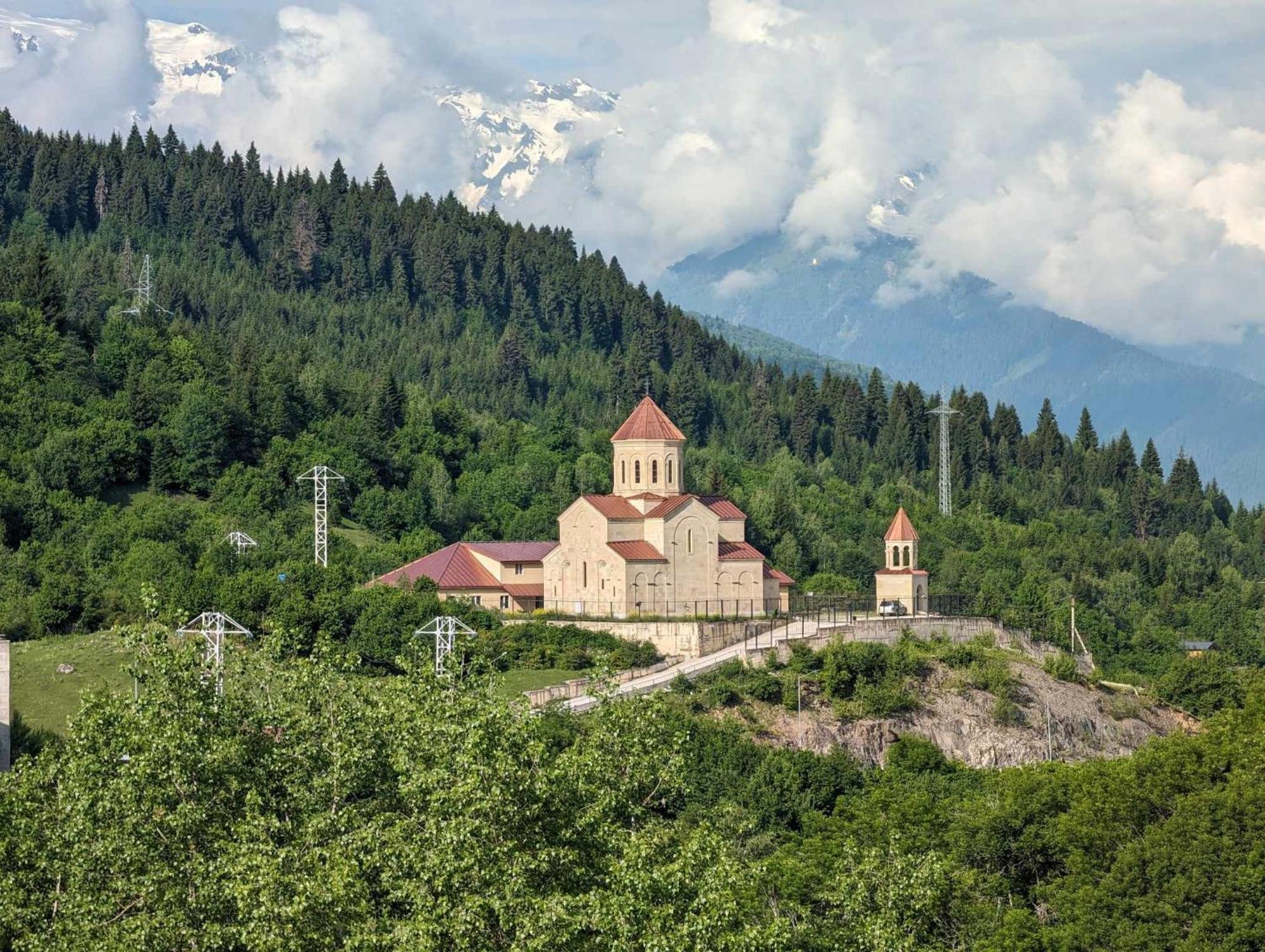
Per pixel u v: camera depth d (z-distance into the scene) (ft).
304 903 274.57
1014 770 499.92
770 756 525.75
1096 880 420.77
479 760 298.76
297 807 314.96
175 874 292.20
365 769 323.57
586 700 564.71
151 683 323.57
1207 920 387.75
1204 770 457.27
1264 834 405.80
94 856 294.87
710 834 307.78
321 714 333.83
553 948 275.59
